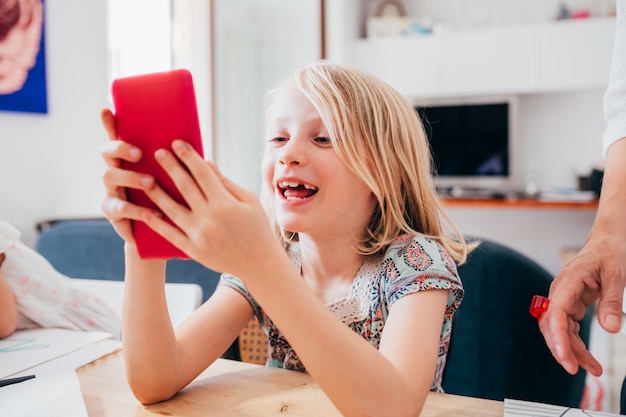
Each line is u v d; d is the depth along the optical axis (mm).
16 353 783
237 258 438
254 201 442
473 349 1167
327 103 692
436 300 673
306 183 686
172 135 438
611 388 1890
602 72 3311
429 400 598
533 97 3764
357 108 733
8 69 1869
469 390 1165
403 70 3742
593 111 3650
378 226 783
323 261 796
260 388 635
